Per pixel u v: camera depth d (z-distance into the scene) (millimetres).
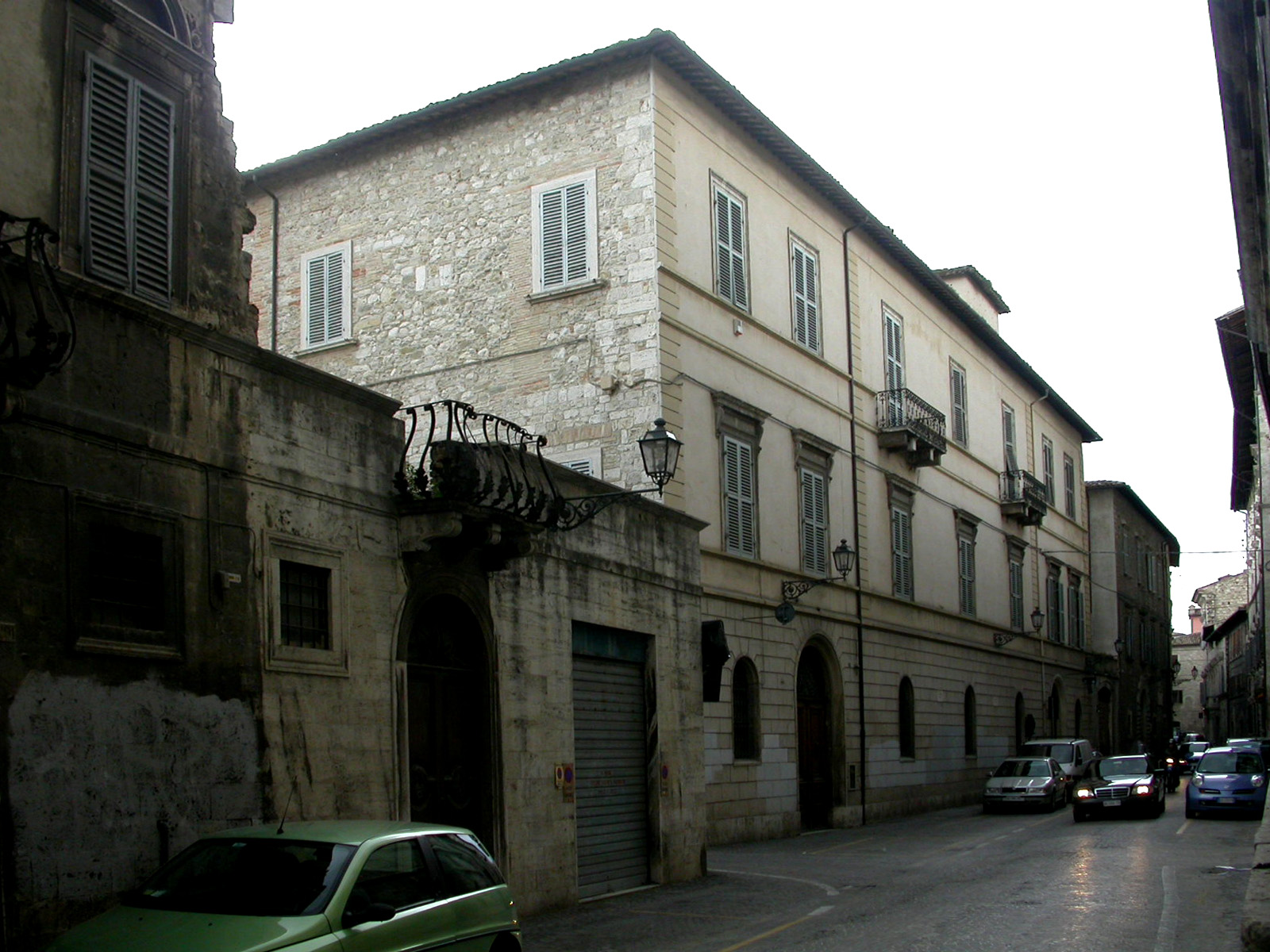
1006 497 46719
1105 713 59094
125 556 10859
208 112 12680
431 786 14719
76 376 10492
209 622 11562
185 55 12438
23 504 9883
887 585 35656
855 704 32906
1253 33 19625
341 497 13516
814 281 32875
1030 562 49938
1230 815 30656
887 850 25391
